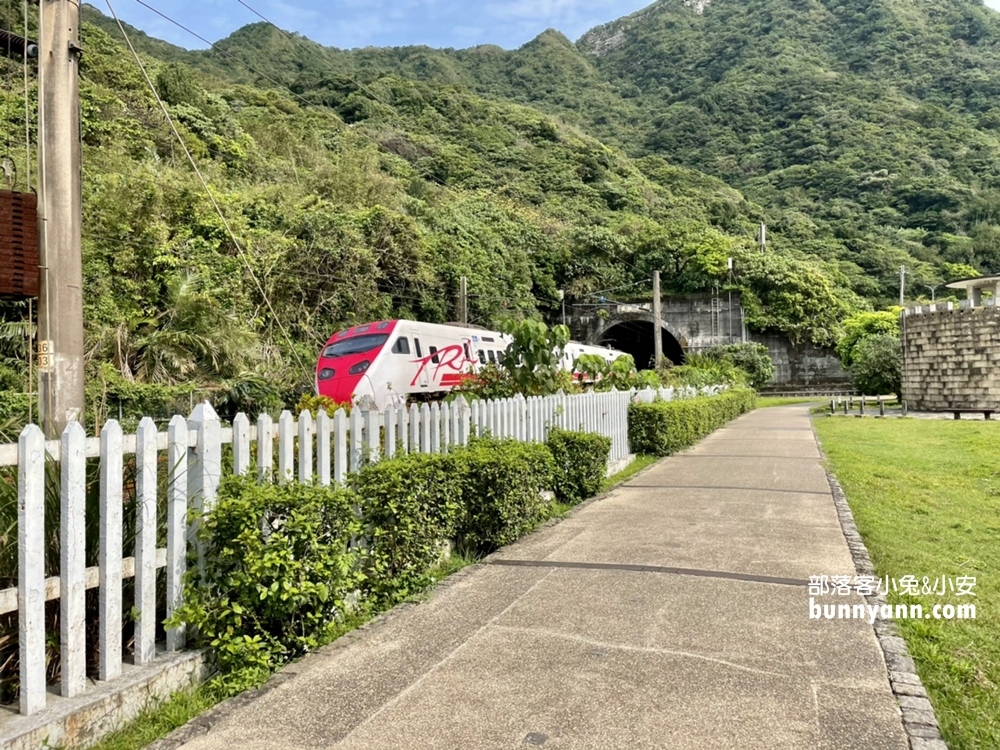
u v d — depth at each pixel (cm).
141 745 286
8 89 2216
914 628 401
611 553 569
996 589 489
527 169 6369
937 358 2898
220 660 347
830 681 327
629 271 5100
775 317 4806
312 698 317
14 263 435
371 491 450
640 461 1236
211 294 2020
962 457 1312
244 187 2988
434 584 492
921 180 7669
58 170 454
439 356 1942
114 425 316
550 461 707
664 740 274
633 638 382
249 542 346
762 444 1525
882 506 796
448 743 275
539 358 973
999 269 6556
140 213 2105
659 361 3061
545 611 429
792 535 630
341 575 393
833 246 6725
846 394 4631
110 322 1747
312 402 1099
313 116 5047
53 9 464
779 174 8300
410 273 3222
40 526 285
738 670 339
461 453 586
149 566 332
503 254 4416
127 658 340
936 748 267
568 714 296
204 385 1689
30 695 278
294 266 2591
